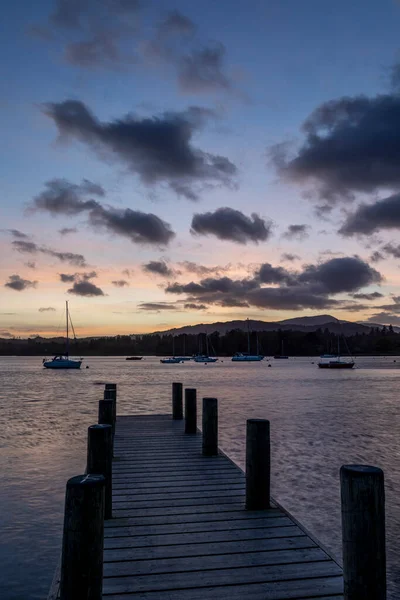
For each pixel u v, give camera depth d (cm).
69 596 354
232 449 1500
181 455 1044
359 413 2441
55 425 2075
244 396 3478
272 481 1136
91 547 360
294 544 554
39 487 1098
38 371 9244
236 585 460
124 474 879
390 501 981
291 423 2078
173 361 15762
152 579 472
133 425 1502
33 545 767
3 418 2316
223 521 630
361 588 360
